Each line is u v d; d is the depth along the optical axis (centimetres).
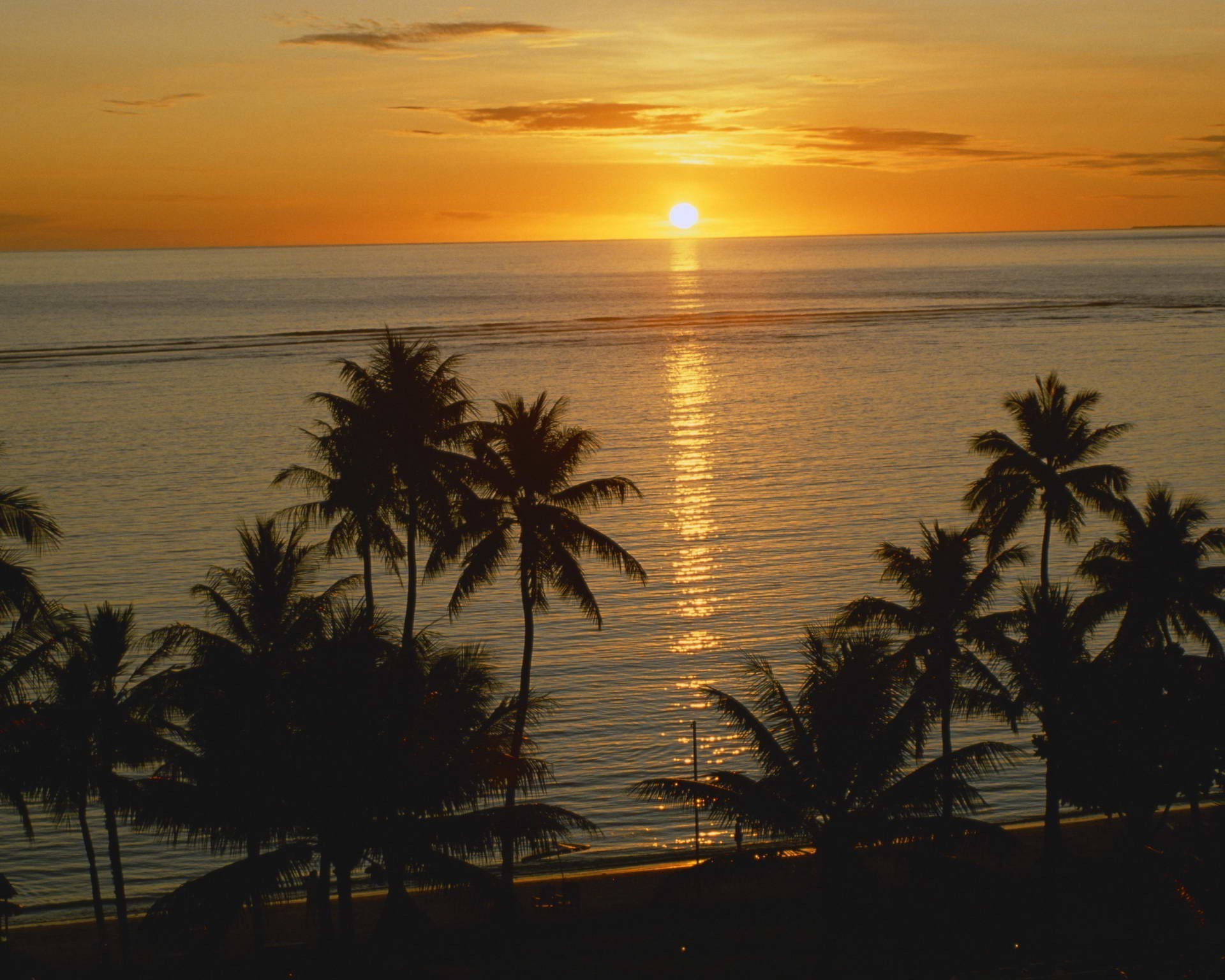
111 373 19800
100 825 5194
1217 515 10169
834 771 3022
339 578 8731
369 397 4431
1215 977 3192
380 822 2895
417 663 3098
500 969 3494
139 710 3366
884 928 3481
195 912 2811
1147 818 3672
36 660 3384
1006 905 3619
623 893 4162
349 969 3045
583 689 6625
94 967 3791
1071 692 3700
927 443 13675
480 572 4128
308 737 2864
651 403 16775
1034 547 9400
